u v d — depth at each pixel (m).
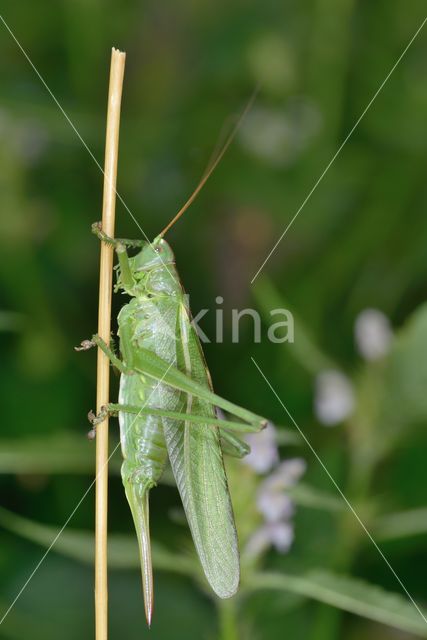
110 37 0.40
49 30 0.40
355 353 0.36
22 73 0.36
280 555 0.30
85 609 0.31
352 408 0.30
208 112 0.38
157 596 0.31
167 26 0.41
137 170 0.37
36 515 0.33
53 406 0.34
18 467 0.27
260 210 0.37
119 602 0.31
